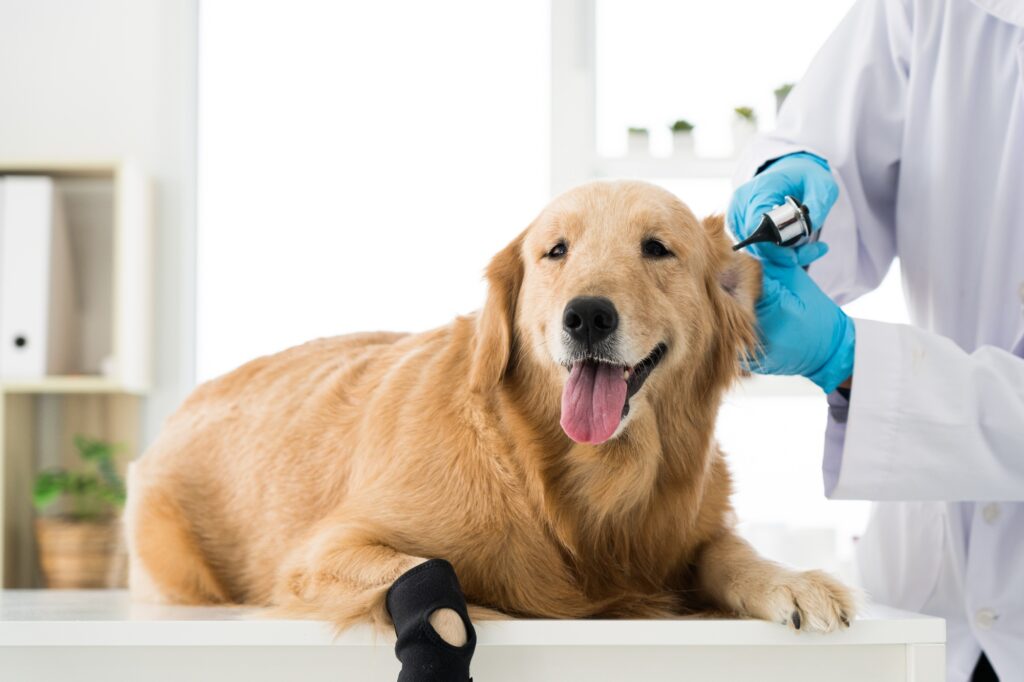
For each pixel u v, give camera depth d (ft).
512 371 4.36
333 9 10.66
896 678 3.57
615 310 4.02
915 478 4.30
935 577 4.99
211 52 10.70
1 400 9.50
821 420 10.05
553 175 10.28
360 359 5.24
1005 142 4.94
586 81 10.28
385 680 3.52
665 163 10.12
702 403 4.45
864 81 5.38
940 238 5.06
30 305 9.67
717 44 10.37
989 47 5.04
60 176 10.30
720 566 4.28
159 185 10.68
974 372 4.23
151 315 10.57
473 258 10.56
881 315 9.72
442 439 4.22
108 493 9.84
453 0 10.59
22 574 10.02
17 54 10.84
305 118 10.65
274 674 3.53
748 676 3.53
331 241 10.61
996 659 4.60
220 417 5.48
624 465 4.19
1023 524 4.66
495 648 3.48
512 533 4.10
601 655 3.50
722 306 4.47
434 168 10.59
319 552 4.13
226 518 5.24
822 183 4.70
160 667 3.54
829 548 9.50
